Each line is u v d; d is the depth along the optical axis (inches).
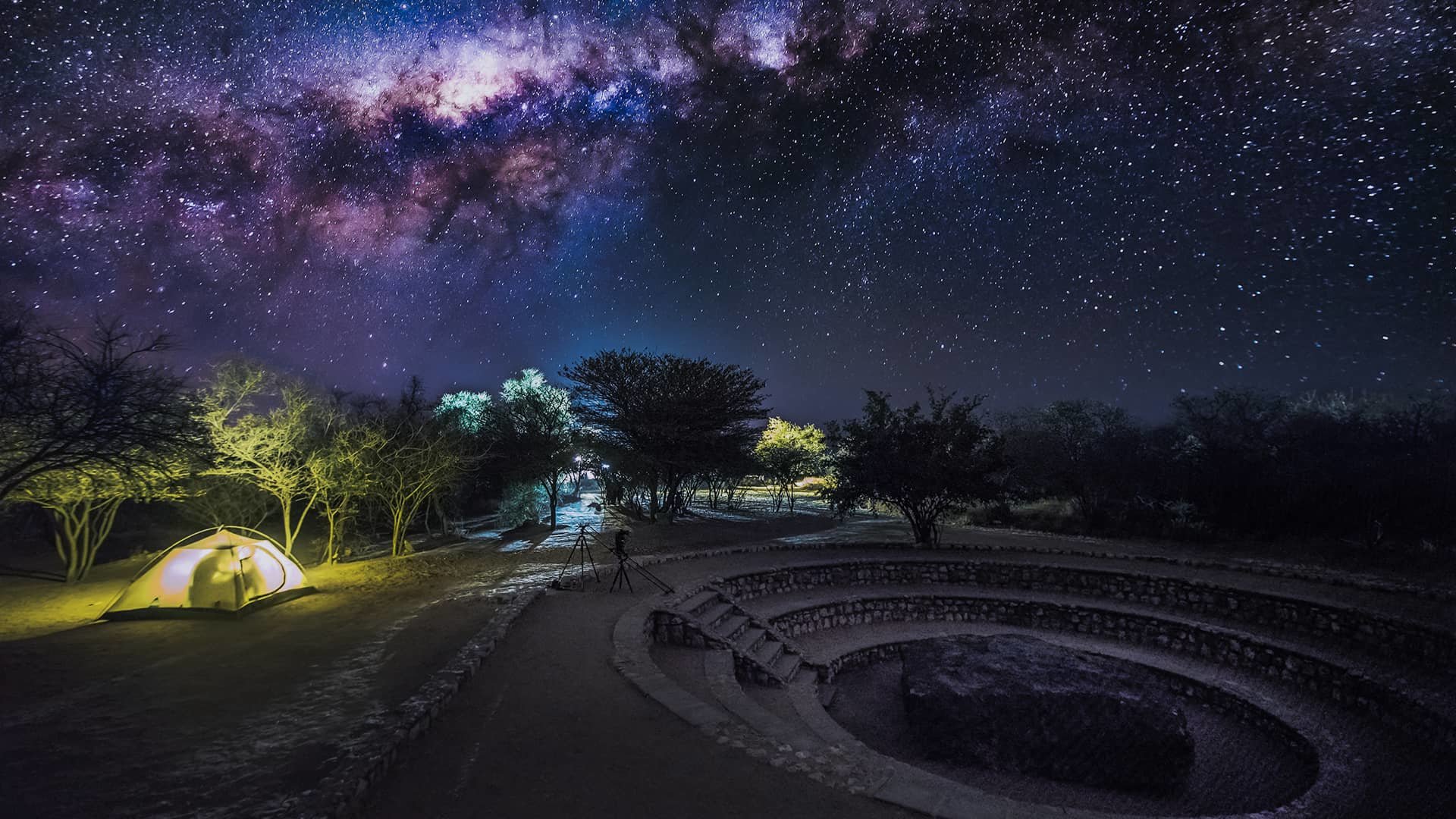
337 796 239.5
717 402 1392.7
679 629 605.6
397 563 898.1
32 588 751.1
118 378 557.6
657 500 1536.7
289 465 882.1
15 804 249.6
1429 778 439.2
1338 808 411.2
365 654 463.8
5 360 512.1
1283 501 1063.6
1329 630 642.8
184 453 639.1
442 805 249.3
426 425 1095.6
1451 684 526.6
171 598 579.5
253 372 853.8
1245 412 1333.7
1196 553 995.3
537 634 517.0
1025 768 488.7
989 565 900.6
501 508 1380.4
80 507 899.4
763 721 378.9
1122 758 475.8
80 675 417.7
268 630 534.3
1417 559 835.4
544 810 248.2
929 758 512.1
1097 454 1316.4
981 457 1082.1
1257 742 547.5
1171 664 679.1
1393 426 1080.2
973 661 587.5
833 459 1234.6
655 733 329.1
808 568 886.4
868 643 758.5
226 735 319.6
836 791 274.5
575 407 1400.1
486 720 341.4
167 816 239.6
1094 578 842.8
